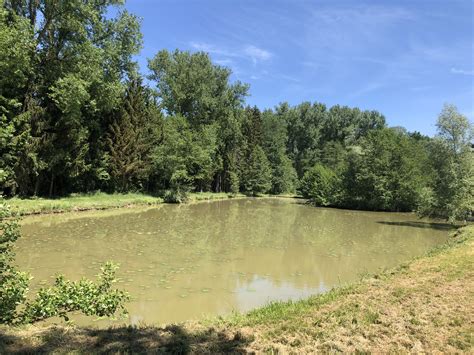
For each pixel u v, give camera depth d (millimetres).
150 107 41344
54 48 26406
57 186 30688
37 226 18922
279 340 5414
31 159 25062
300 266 13492
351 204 45281
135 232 18734
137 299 9133
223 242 17500
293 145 89562
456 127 27109
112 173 34625
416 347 5227
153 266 12352
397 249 17672
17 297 5914
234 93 54906
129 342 5039
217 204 42156
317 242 18844
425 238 21781
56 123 26438
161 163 38562
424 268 10281
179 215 28109
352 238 20906
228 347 5066
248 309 8703
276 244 17703
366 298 7590
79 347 4730
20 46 22859
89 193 32812
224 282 11000
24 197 26156
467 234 18203
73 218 22516
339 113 92750
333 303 7336
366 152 44562
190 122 49188
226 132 54500
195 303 9055
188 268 12359
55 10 25891
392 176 42656
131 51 30547
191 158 40031
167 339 5273
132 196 35875
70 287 6398
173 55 50219
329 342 5293
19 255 12820
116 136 34500
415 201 40875
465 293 7781
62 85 24859
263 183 65750
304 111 90438
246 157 65188
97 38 28828
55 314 6074
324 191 46781
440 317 6395
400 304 7156
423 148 45688
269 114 82750
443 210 27188
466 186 26094
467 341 5480
